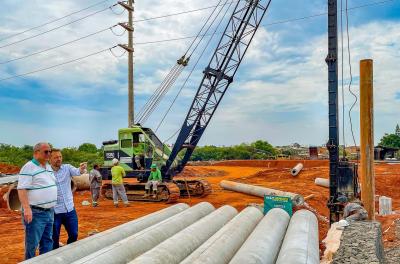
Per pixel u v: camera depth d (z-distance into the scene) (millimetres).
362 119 10805
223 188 23391
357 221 9312
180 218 8422
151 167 20344
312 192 21750
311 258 6152
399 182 25734
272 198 11484
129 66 29344
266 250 6398
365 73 10773
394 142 69000
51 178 6844
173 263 5961
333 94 13086
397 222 13016
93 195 18484
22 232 12711
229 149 69688
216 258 6008
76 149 49438
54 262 5855
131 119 29047
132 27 29453
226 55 23859
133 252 6398
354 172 12828
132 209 17625
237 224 7922
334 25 13062
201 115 23719
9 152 43781
